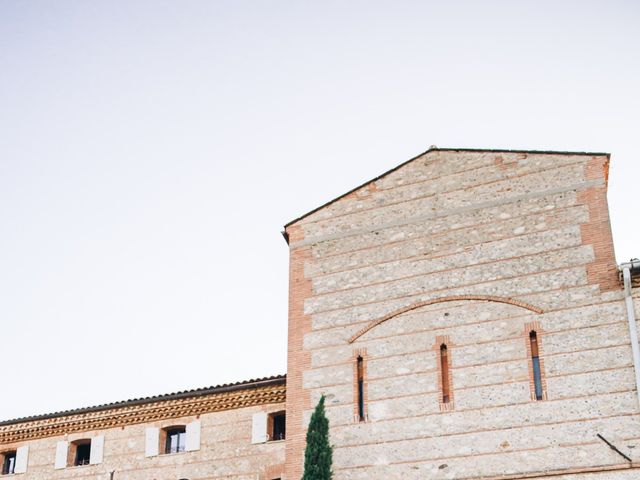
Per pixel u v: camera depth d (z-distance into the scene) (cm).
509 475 2338
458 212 2719
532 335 2466
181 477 3092
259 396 3059
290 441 2667
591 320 2403
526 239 2583
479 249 2634
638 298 2380
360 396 2630
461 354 2527
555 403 2358
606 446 2262
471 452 2405
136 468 3192
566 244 2523
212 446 3084
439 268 2667
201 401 3159
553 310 2459
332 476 2541
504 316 2514
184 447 3181
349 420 2598
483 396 2452
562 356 2398
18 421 3503
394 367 2606
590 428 2297
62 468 3350
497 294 2550
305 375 2727
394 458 2492
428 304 2636
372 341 2672
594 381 2338
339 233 2888
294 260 2928
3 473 3522
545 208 2598
